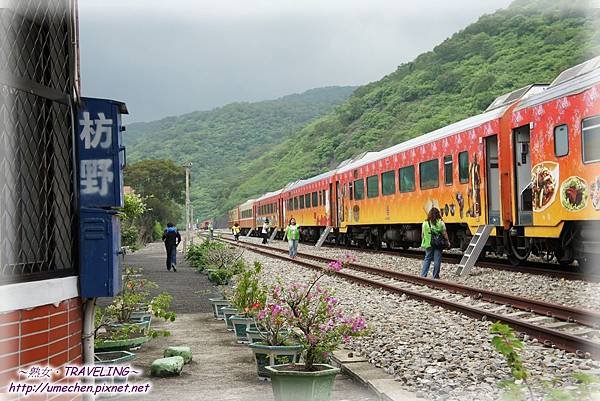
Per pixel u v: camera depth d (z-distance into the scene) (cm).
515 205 1725
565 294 1298
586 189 1409
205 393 689
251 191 12450
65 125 550
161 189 7500
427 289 1545
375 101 10194
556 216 1518
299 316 721
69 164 550
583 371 730
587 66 1466
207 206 15488
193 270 2541
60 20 538
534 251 1798
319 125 12150
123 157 594
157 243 6362
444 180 2125
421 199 2311
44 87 505
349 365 812
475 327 1027
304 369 662
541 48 7344
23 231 474
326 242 4297
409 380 716
